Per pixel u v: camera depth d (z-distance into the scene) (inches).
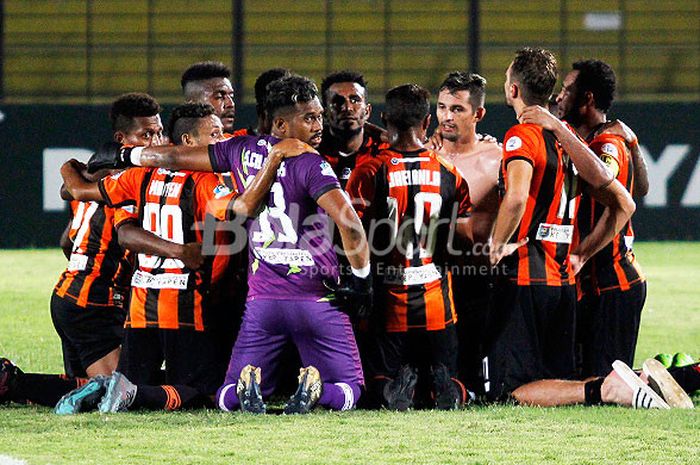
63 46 2888.8
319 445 762.8
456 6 2913.4
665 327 1465.3
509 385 920.3
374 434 796.0
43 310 1577.3
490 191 1008.2
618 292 995.3
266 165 852.0
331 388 872.9
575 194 923.4
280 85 872.3
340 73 978.7
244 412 870.4
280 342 882.8
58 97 2893.7
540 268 916.0
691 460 727.7
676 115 2492.6
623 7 2913.4
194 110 940.0
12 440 777.6
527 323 919.0
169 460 724.0
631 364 1008.9
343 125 965.8
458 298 994.7
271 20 2901.1
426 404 920.3
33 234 2433.6
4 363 892.0
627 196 917.2
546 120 903.1
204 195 893.8
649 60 2925.7
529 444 768.3
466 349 1000.9
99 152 919.0
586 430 812.0
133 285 916.0
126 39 2891.2
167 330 900.0
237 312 959.0
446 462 721.0
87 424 829.2
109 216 985.5
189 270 896.3
